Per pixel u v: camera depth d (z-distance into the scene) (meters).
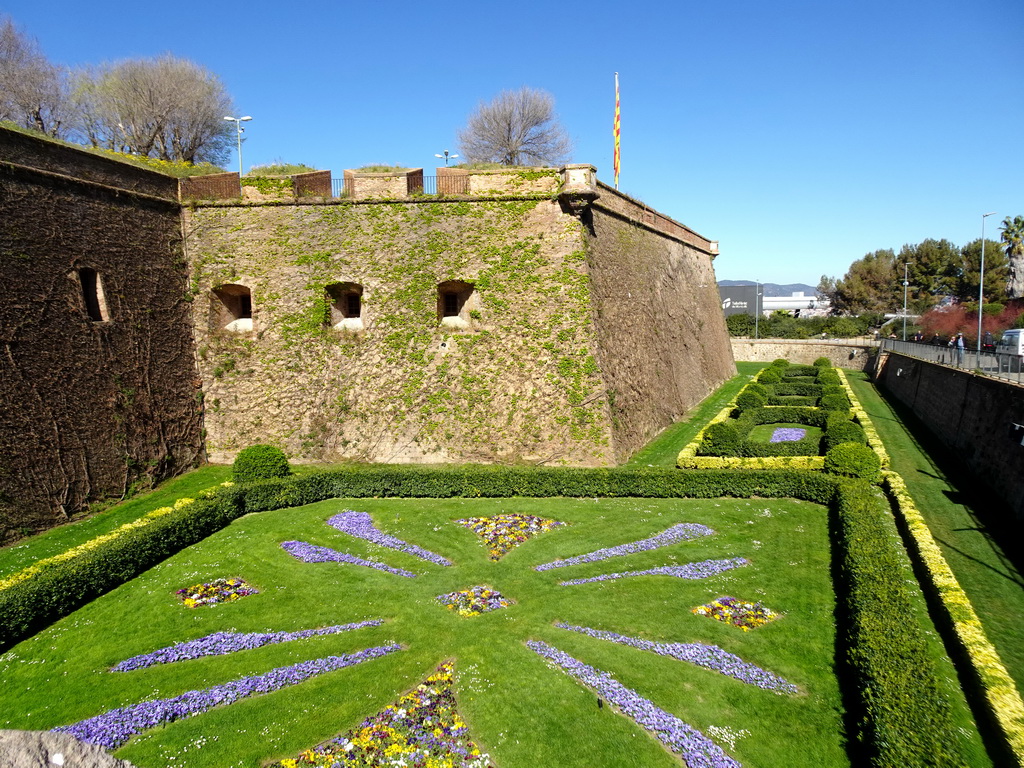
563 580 11.16
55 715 7.62
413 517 14.47
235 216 19.36
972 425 17.89
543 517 14.33
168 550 12.52
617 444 18.30
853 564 10.16
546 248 18.83
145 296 17.56
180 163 22.89
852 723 7.14
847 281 71.38
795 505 14.84
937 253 63.66
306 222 19.31
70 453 14.73
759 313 64.50
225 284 19.28
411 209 19.19
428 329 18.92
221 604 10.47
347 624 9.77
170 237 18.81
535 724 7.38
